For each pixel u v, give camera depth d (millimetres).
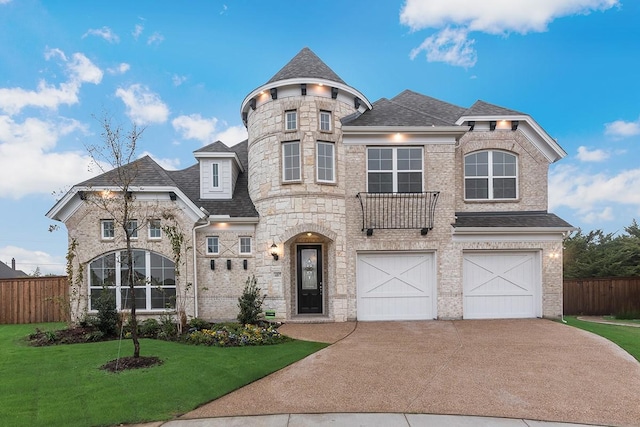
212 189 13250
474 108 13008
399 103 15242
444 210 11812
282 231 11656
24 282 12664
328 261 12000
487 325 10617
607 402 5082
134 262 10859
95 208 11523
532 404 5008
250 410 4820
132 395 5227
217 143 13609
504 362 6938
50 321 12578
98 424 4406
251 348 7984
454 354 7512
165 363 6742
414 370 6469
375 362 6957
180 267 11820
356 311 11641
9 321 12500
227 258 12258
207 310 12094
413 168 11992
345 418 4566
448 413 4715
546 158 12484
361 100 12531
